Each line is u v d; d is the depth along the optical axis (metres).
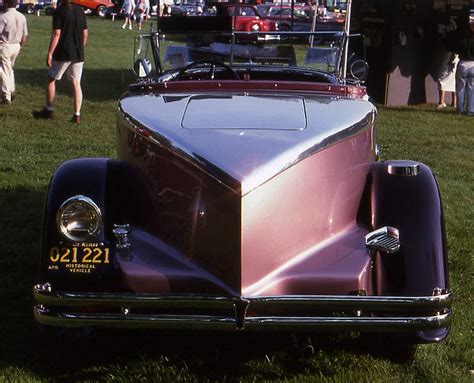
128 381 3.40
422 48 12.96
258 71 5.38
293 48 5.47
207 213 3.22
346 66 5.46
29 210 5.96
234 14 6.51
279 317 3.06
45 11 35.00
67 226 3.29
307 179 3.30
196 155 3.25
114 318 3.09
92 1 34.84
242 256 3.15
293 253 3.29
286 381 3.40
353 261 3.26
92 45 21.33
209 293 3.20
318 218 3.37
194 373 3.51
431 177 3.61
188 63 5.61
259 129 3.49
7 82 11.03
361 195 3.59
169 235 3.38
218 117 3.67
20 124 9.68
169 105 3.91
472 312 4.22
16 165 7.38
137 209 3.55
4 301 4.27
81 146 8.39
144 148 3.52
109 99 12.09
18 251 5.05
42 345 3.76
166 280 3.22
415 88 13.09
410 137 10.02
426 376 3.48
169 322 3.08
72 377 3.44
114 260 3.26
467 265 4.98
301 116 3.71
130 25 28.27
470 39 12.02
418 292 3.21
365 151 3.66
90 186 3.45
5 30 10.80
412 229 3.38
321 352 3.71
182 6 7.97
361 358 3.66
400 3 12.47
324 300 3.03
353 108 3.87
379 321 3.06
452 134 10.42
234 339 3.89
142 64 5.64
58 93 12.38
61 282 3.23
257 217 3.17
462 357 3.67
